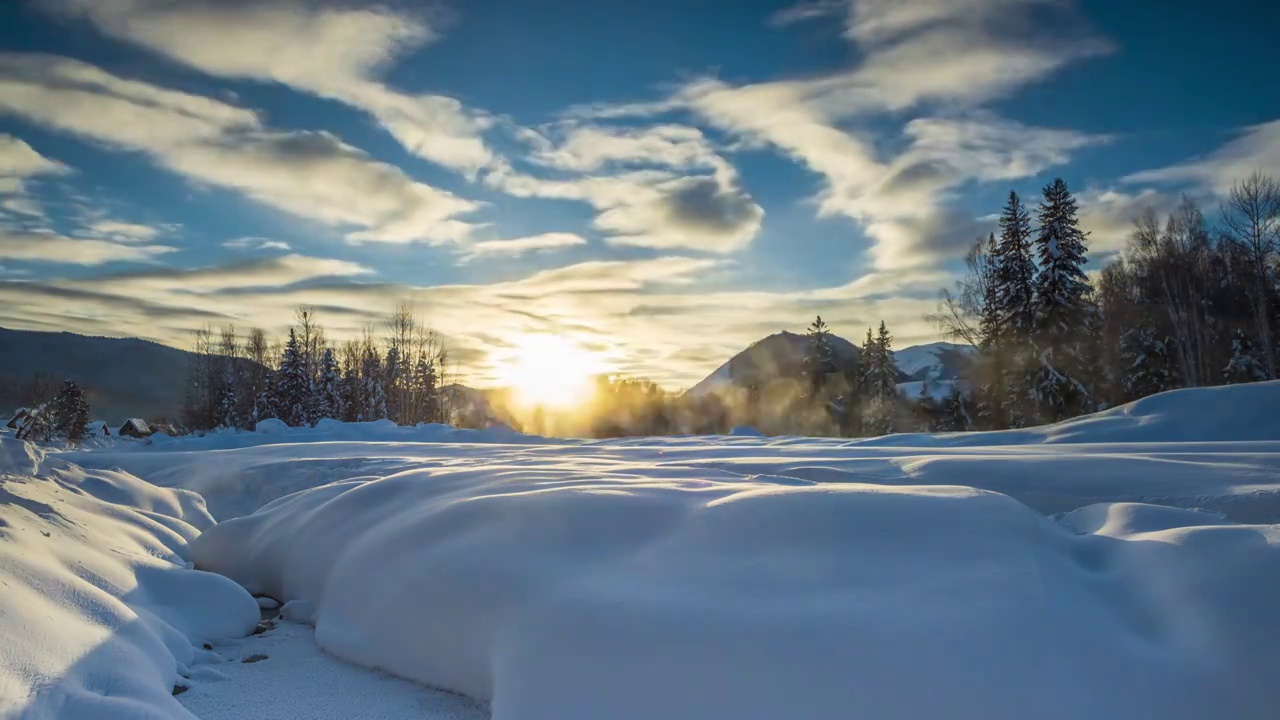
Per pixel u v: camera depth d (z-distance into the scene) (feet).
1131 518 14.16
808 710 8.71
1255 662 8.30
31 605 10.11
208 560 20.35
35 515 14.99
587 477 18.80
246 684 12.90
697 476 21.25
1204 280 103.24
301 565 18.02
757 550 11.66
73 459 44.42
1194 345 106.52
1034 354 96.32
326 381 145.48
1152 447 33.24
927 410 133.49
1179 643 8.96
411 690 12.67
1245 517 17.97
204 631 14.92
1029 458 26.45
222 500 35.78
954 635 8.88
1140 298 111.34
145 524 19.83
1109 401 107.04
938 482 24.39
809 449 42.78
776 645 9.37
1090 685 8.30
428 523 15.51
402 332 165.99
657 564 11.89
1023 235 101.24
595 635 10.41
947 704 8.30
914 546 11.03
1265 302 93.76
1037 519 12.09
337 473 36.50
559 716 9.84
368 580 15.21
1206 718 7.95
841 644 9.12
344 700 12.25
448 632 12.84
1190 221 105.19
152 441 77.15
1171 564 10.28
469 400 180.24
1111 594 10.30
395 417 160.45
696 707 9.20
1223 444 33.40
